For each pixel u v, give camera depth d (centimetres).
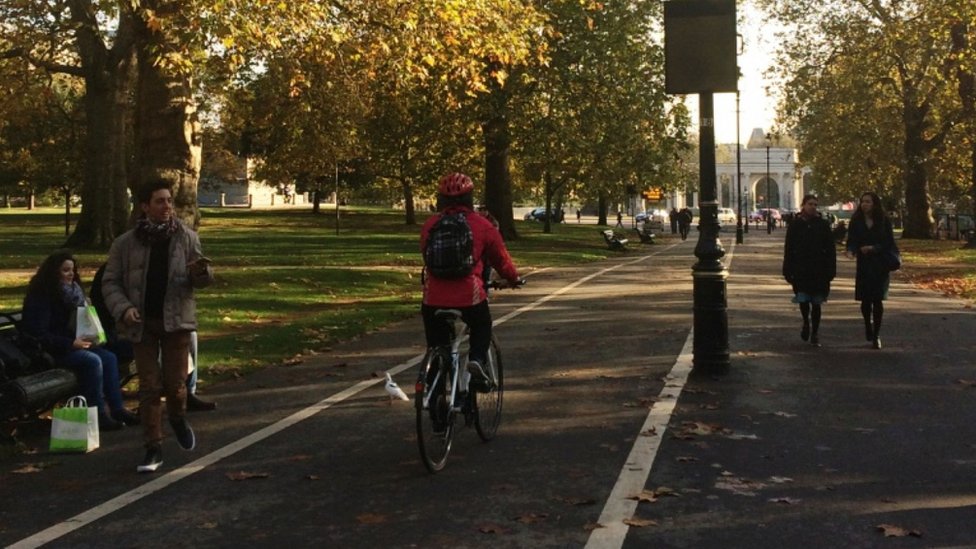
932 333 1327
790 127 4769
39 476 664
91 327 808
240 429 796
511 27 1831
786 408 839
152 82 1612
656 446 705
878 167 5062
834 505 563
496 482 622
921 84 4109
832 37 4247
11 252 2950
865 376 995
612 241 3978
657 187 4047
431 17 1634
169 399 686
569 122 3281
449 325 687
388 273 2392
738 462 660
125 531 539
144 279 665
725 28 984
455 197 686
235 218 6291
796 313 1575
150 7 1492
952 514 545
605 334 1332
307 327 1421
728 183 13638
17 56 2686
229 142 5444
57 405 855
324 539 518
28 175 4478
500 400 760
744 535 511
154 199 666
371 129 4556
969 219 5291
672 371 1025
